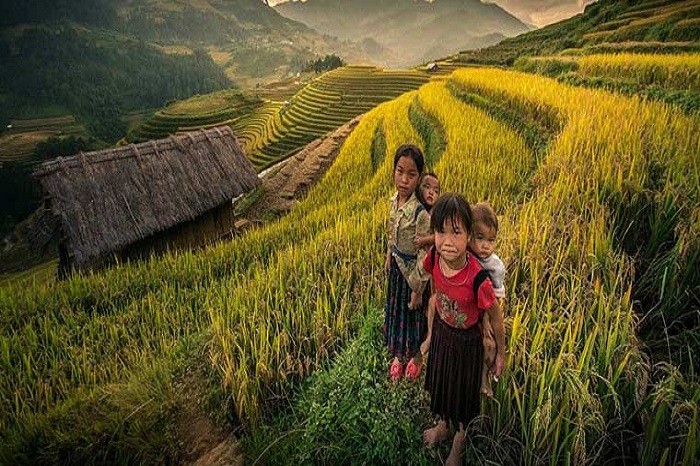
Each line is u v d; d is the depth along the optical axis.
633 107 8.84
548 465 2.49
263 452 3.13
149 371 4.36
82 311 7.39
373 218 6.75
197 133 15.91
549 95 13.16
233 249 9.65
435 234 2.43
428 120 19.22
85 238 11.34
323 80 94.75
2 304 8.06
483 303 2.37
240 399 3.64
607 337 2.90
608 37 42.91
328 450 2.97
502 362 2.47
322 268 5.73
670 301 3.59
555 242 4.27
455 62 87.19
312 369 4.08
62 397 4.89
